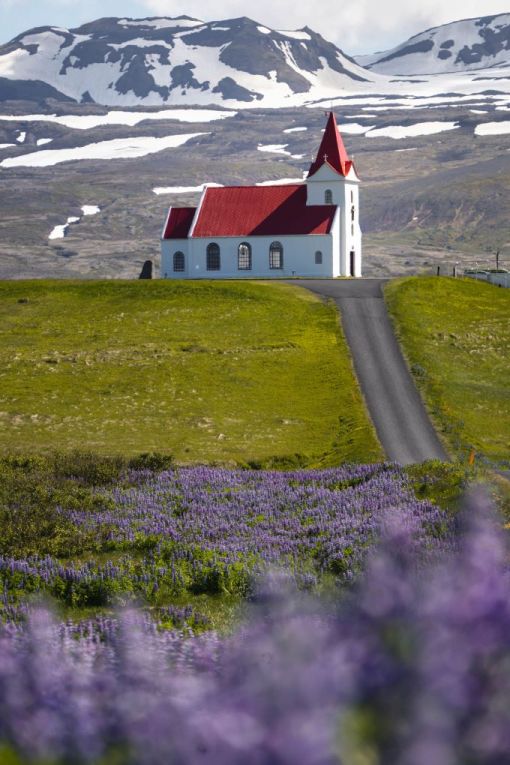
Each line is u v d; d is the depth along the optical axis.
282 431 155.00
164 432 153.88
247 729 9.00
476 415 165.38
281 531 71.25
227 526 74.06
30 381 182.12
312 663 9.84
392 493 79.50
